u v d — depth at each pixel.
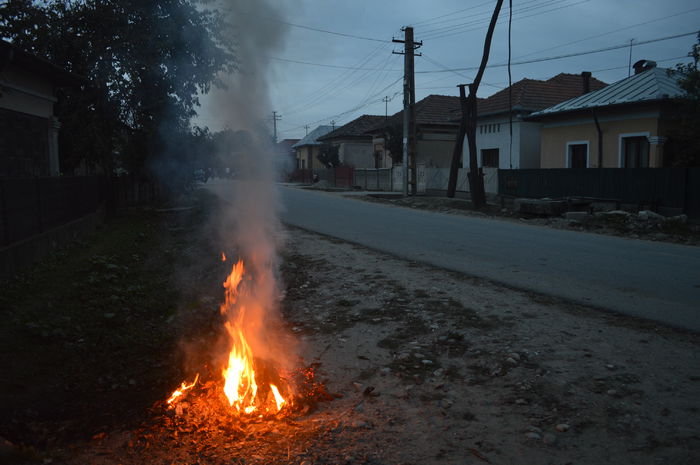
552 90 28.05
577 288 6.80
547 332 4.99
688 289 6.75
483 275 7.64
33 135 12.48
